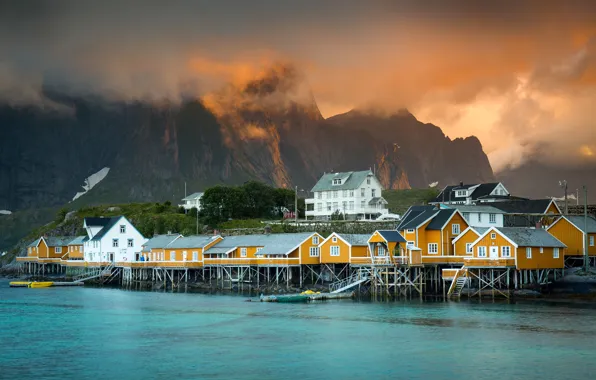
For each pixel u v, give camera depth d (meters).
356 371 61.12
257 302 108.31
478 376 58.84
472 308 94.19
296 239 125.81
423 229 115.06
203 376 60.22
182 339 76.62
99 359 67.00
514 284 104.19
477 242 106.56
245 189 198.75
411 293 110.56
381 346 70.69
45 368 63.62
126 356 68.12
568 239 115.50
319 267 129.25
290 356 67.12
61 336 79.56
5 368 63.72
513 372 59.84
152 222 198.00
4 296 128.00
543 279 106.69
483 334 75.56
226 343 73.88
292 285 123.44
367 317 88.88
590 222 117.94
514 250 102.12
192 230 182.75
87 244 175.88
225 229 176.50
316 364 63.78
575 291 101.75
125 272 155.75
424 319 86.06
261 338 76.25
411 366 62.44
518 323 81.69
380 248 113.38
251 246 131.88
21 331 83.25
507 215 130.62
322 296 109.19
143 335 79.56
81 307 107.25
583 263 114.69
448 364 62.88
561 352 66.50
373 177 194.62
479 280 105.00
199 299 115.81
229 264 132.50
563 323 81.31
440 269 114.56
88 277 162.00
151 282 147.50
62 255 194.88
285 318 89.94
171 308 103.62
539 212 139.88
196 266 139.75
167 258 148.75
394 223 149.38
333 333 78.25
